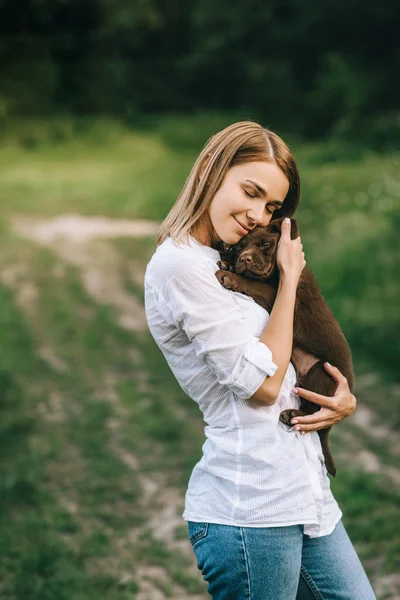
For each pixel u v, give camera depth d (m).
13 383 7.18
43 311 9.84
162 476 5.44
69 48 41.69
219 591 2.18
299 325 2.73
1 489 4.98
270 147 2.31
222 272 2.35
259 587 2.12
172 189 18.39
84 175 23.88
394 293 8.66
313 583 2.25
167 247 2.27
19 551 4.32
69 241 14.34
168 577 4.18
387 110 35.66
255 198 2.29
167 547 4.49
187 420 6.50
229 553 2.12
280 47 42.91
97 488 5.20
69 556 4.30
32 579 4.01
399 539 4.43
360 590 2.26
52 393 7.08
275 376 2.14
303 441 2.25
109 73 41.44
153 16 45.09
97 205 18.38
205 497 2.20
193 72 45.22
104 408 6.58
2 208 18.33
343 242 10.00
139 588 4.06
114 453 5.79
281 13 43.16
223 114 40.47
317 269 9.61
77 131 33.50
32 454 5.59
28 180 23.05
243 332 2.17
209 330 2.16
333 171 16.55
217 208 2.30
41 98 37.38
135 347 8.55
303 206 12.87
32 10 40.44
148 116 42.16
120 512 4.92
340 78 37.50
